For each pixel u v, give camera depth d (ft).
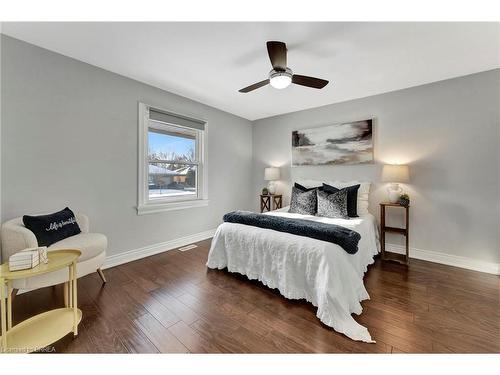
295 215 10.08
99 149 8.30
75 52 7.23
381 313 5.74
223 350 4.52
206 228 12.71
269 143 14.74
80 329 5.11
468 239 8.64
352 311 5.64
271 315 5.67
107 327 5.19
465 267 8.66
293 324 5.32
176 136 11.33
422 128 9.49
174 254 10.12
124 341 4.75
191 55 7.35
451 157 8.90
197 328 5.19
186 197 11.87
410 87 9.73
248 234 7.48
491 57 7.33
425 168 9.45
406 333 4.99
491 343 4.69
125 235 9.14
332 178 12.04
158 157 10.55
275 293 6.75
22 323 4.92
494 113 8.11
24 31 6.16
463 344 4.65
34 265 4.62
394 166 9.26
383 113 10.45
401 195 9.34
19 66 6.53
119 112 8.82
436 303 6.20
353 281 5.99
